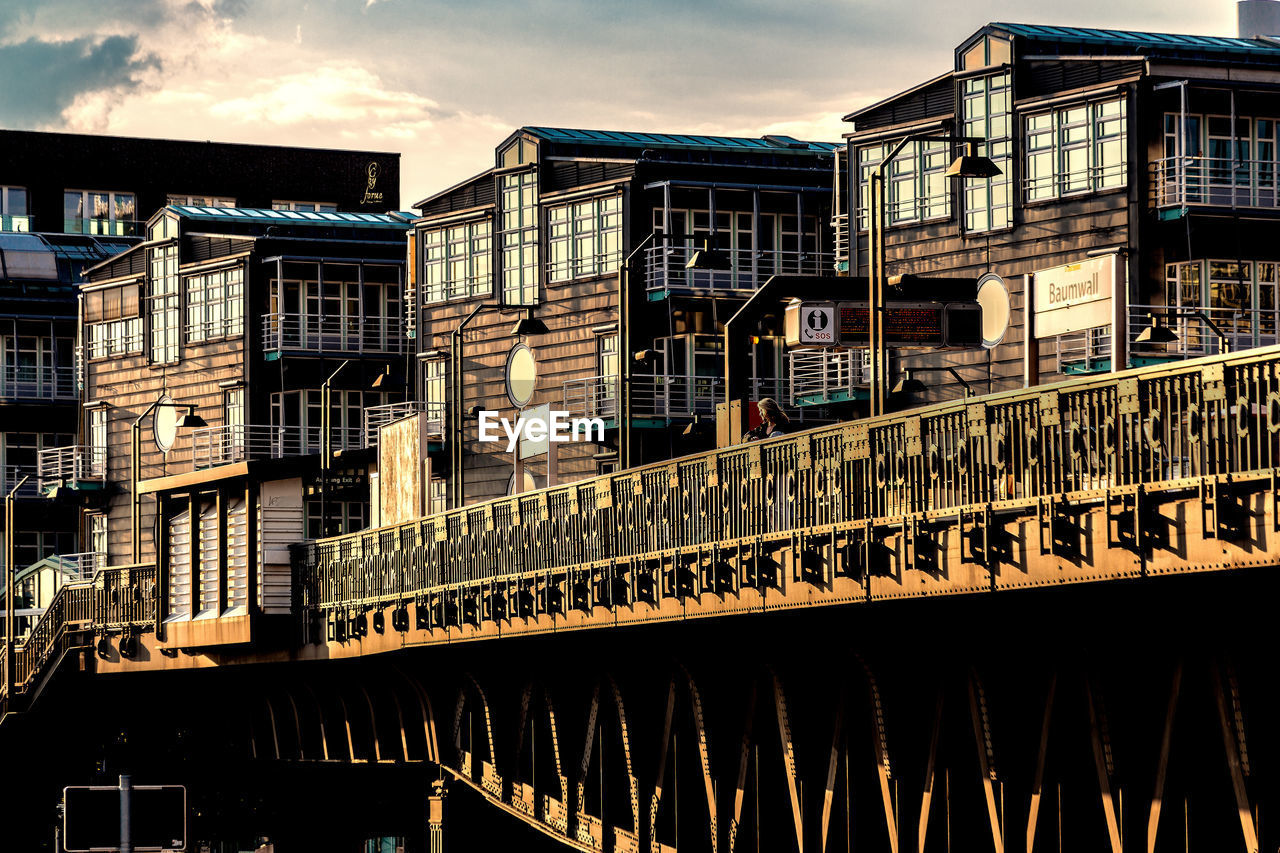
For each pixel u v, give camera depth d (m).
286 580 47.47
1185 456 19.69
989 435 21.78
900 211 58.81
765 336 64.50
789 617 26.36
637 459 66.19
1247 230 53.03
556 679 35.53
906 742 24.94
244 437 80.50
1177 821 20.55
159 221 86.88
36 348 95.00
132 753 59.16
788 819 28.62
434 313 73.56
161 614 52.62
